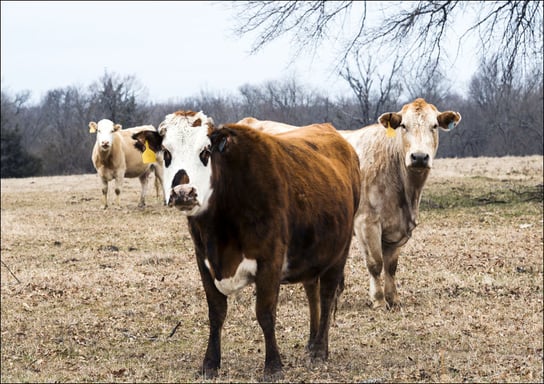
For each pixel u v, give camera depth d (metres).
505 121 72.69
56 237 17.94
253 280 6.71
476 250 14.58
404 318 9.81
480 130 75.31
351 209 8.06
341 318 9.89
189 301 11.09
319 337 7.75
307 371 7.35
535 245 14.99
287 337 9.00
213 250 6.61
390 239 10.58
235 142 6.60
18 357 8.46
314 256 7.25
